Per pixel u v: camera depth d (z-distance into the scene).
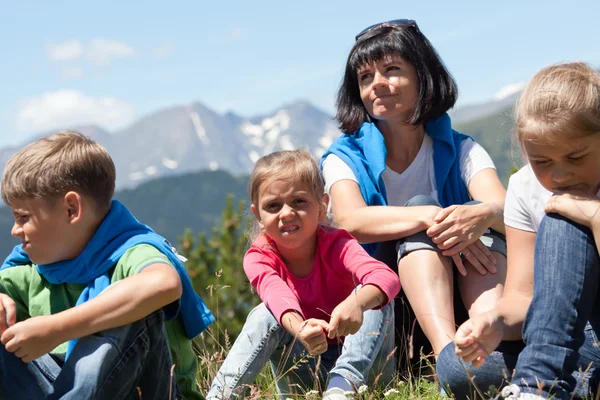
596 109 2.59
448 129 4.48
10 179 2.76
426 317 3.54
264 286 3.39
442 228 3.67
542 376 2.57
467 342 2.77
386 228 3.85
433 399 3.28
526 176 3.13
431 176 4.48
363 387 3.07
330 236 3.57
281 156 3.52
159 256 2.77
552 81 2.68
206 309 3.04
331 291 3.55
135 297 2.57
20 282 3.00
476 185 4.40
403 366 3.85
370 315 3.37
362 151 4.54
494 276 3.73
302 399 3.40
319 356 3.21
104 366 2.53
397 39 4.33
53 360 2.81
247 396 3.40
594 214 2.61
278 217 3.43
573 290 2.61
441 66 4.43
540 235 2.74
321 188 3.55
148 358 2.70
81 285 2.91
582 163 2.69
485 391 2.94
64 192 2.75
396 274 3.70
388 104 4.37
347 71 4.61
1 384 2.67
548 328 2.60
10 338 2.54
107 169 2.89
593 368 2.80
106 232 2.86
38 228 2.76
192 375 3.10
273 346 3.46
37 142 2.85
